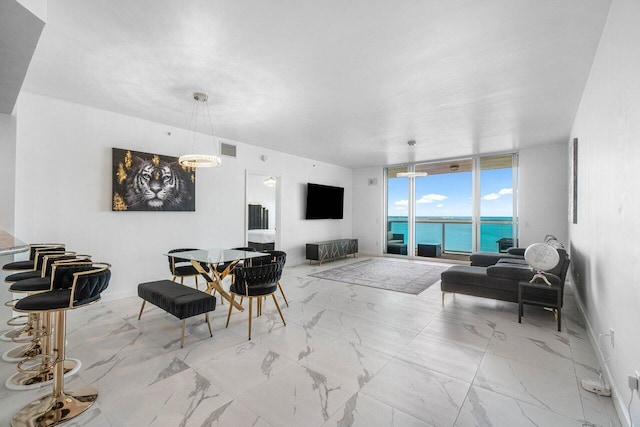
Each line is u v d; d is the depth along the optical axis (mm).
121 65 2797
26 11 1504
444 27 2205
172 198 4684
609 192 2109
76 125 3787
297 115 4184
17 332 2703
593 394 2033
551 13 2039
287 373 2295
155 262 4520
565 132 4996
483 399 1979
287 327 3211
